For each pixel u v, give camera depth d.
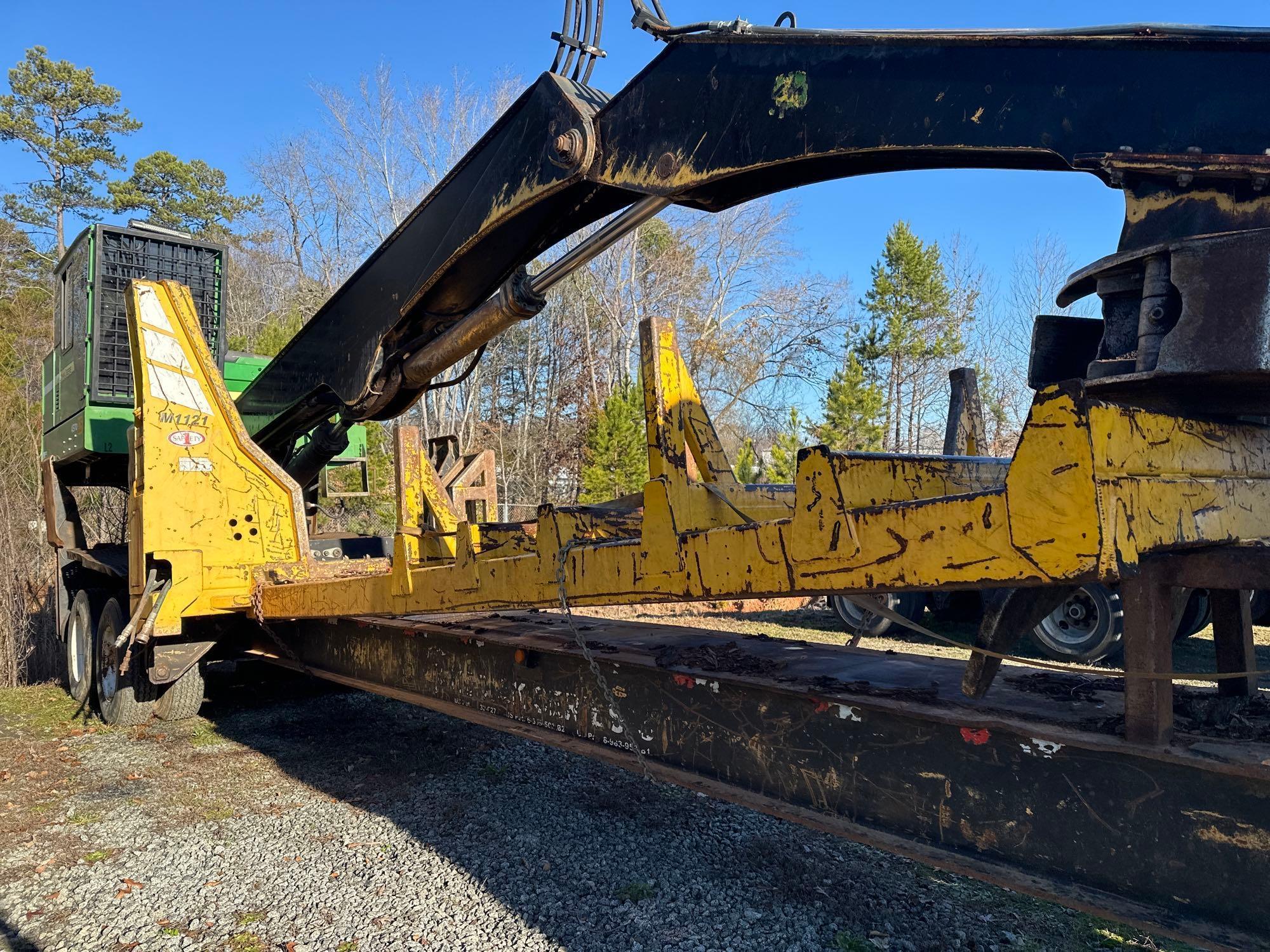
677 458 2.53
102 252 6.44
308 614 4.47
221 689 7.21
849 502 2.02
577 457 34.03
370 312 4.32
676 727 2.87
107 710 6.21
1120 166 1.65
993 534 1.66
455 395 32.31
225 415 5.40
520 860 3.59
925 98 1.93
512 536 3.32
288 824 4.05
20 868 3.59
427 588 3.52
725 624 9.83
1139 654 1.78
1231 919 1.62
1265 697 2.13
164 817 4.17
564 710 3.34
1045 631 7.11
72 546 7.57
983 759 2.04
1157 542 1.59
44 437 8.07
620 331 34.12
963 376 3.97
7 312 19.16
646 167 2.67
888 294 35.38
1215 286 1.54
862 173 2.25
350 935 2.99
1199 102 1.58
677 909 3.15
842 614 8.70
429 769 4.88
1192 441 1.77
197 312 6.87
